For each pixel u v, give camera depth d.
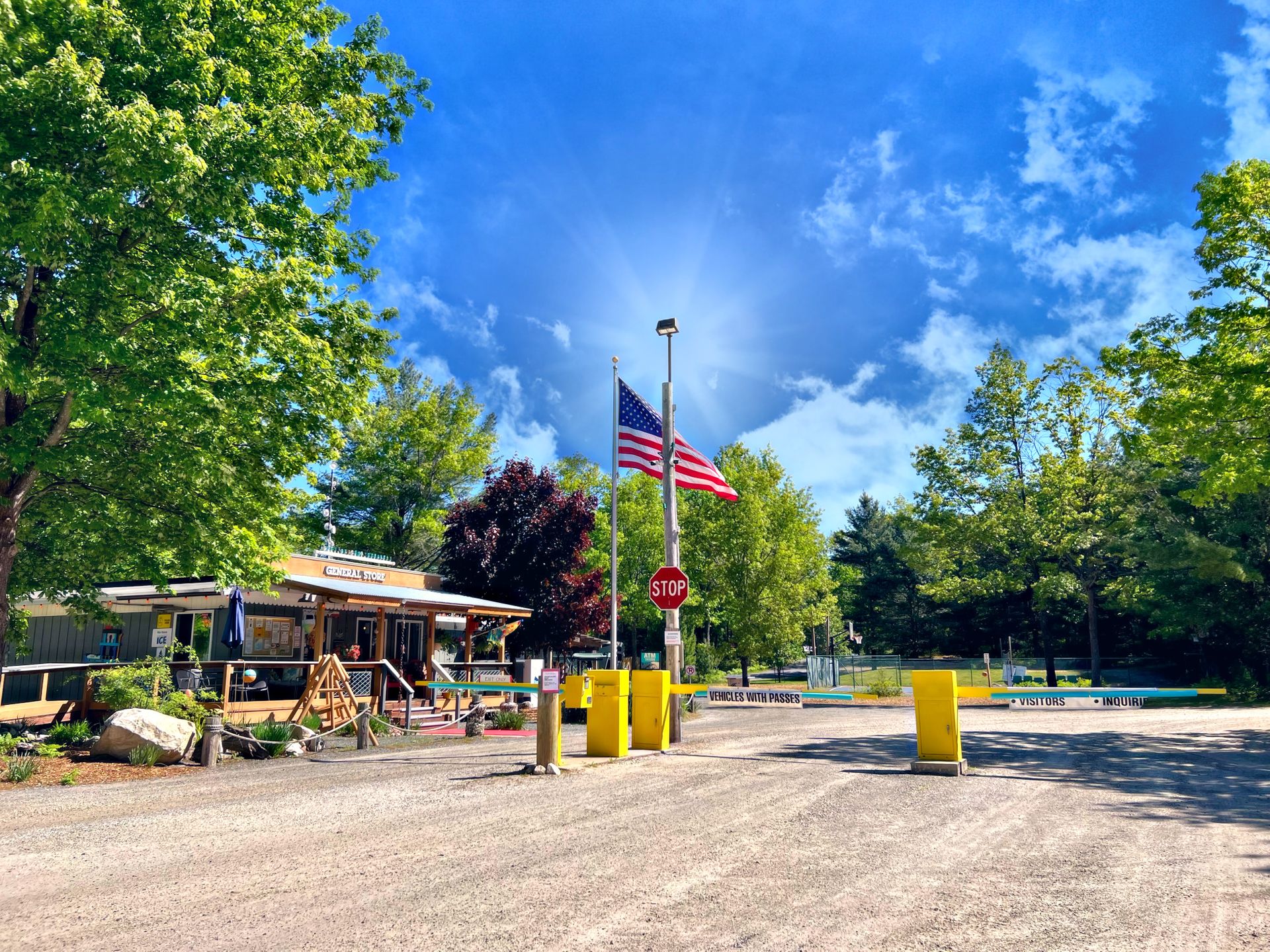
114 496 14.47
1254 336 18.72
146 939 4.47
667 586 14.83
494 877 5.64
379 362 16.30
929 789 9.34
